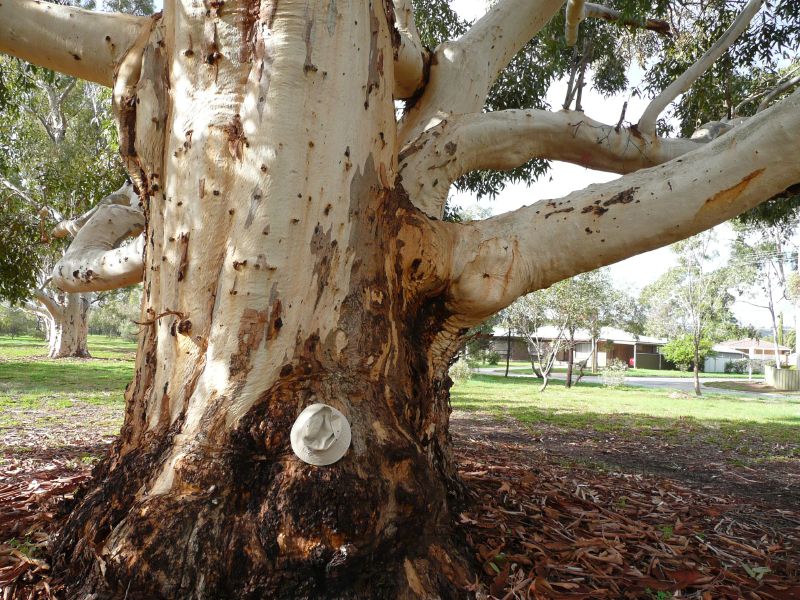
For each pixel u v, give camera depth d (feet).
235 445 7.43
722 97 25.94
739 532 13.93
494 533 10.44
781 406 63.67
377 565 7.23
